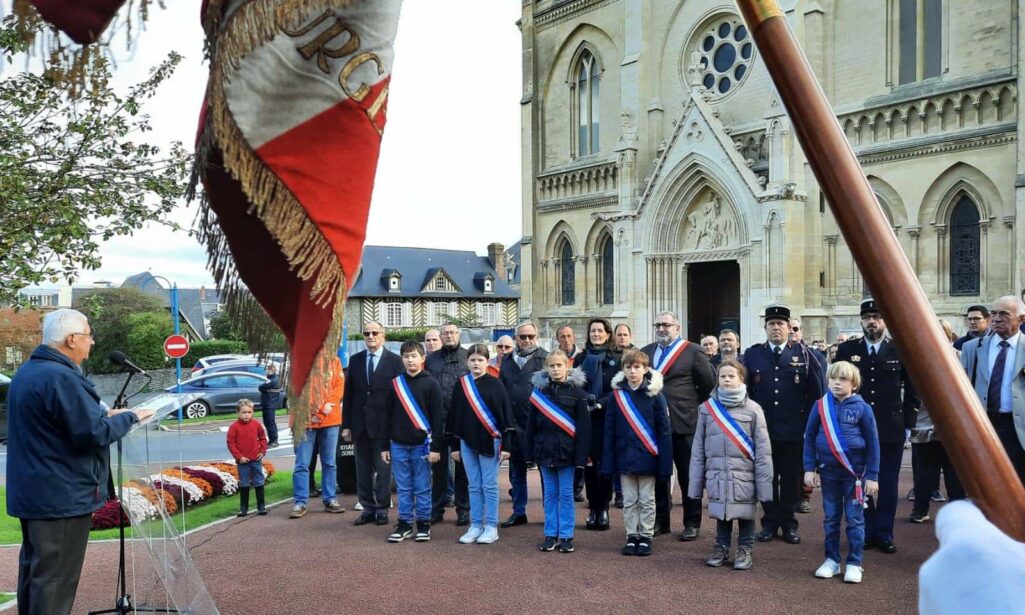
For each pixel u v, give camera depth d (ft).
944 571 2.20
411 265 216.54
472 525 28.53
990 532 2.24
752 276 67.67
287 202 5.65
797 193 65.62
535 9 96.53
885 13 62.95
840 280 65.98
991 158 56.54
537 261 96.07
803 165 66.54
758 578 23.18
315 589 23.18
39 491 16.12
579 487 35.99
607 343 32.83
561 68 93.66
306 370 5.89
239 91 5.63
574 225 90.99
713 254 73.10
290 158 5.70
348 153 5.86
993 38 57.16
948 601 2.15
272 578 24.36
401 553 27.02
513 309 228.63
